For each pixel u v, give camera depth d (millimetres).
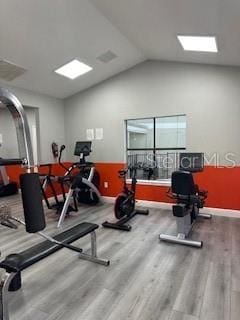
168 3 2561
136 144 5492
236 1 2197
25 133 1570
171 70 4828
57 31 3396
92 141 5812
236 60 3957
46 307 2076
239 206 4418
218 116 4488
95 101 5707
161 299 2164
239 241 3387
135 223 4164
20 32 3209
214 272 2596
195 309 2033
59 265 2766
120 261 2852
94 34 3680
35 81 4762
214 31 2988
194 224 4078
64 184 5277
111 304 2105
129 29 3551
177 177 3291
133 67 5188
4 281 1849
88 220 4371
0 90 1432
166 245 3277
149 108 5102
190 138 4750
